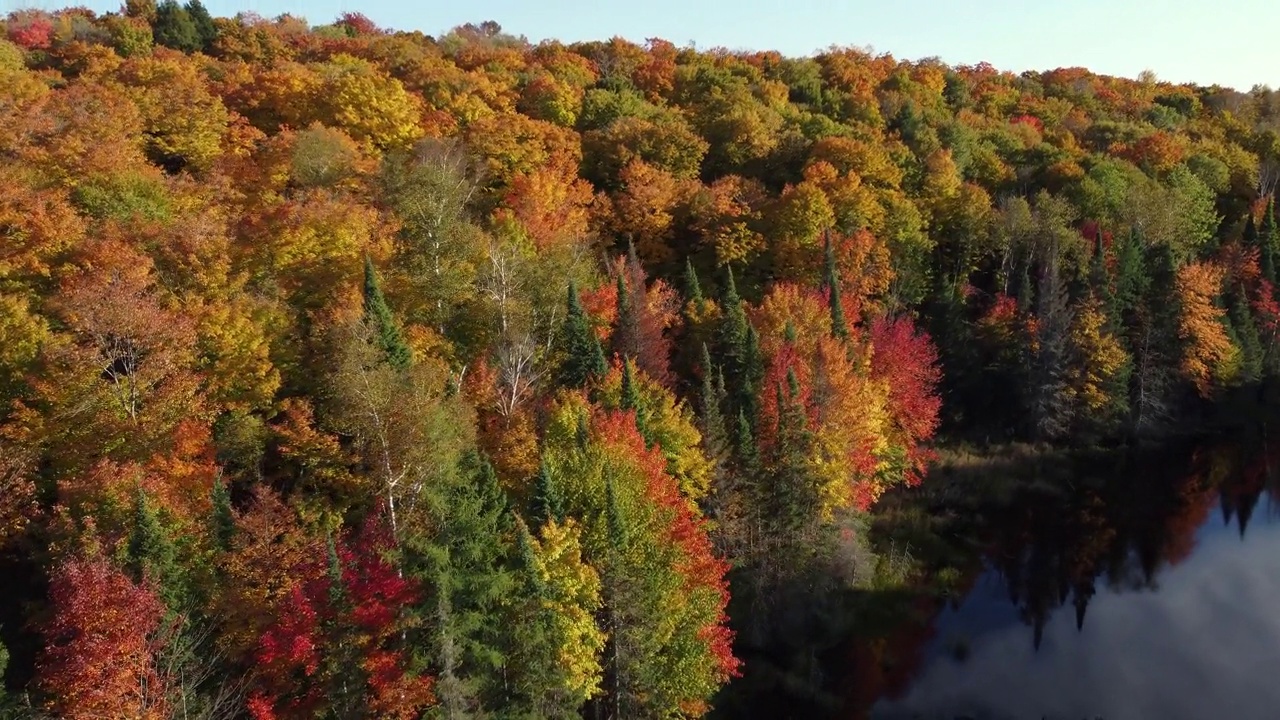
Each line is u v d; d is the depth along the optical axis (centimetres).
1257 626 4712
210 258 4194
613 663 3306
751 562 4531
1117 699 4075
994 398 7331
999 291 8050
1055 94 13975
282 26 11475
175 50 9125
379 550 2795
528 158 7312
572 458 3475
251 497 3628
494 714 2761
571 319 4625
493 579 2714
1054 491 6309
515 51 11888
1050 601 5019
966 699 4081
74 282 3709
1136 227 7975
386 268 4616
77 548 2788
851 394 5019
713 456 4419
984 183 9494
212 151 6244
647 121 8825
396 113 7112
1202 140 11088
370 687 2633
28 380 3381
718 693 3984
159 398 3434
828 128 9538
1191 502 6234
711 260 7325
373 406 3288
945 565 5331
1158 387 7112
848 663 4344
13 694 2648
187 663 2569
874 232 7569
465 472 3209
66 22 9594
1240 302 7519
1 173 4466
